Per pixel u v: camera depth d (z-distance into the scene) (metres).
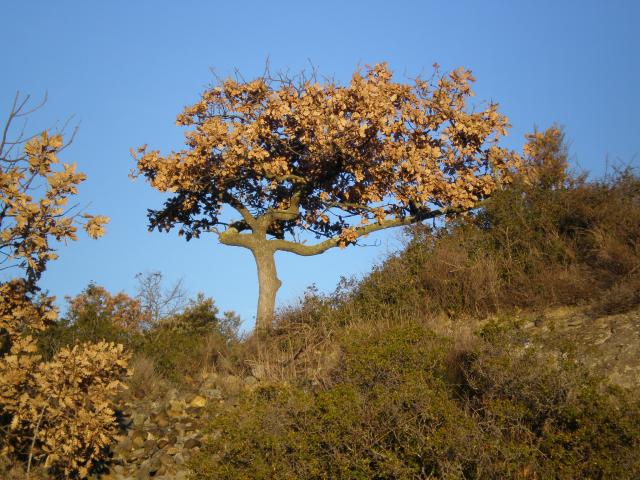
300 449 7.90
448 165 17.06
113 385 8.98
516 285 12.57
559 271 12.48
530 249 13.35
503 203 14.80
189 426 10.24
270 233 17.45
